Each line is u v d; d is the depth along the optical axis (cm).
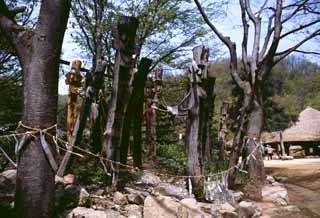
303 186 1227
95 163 783
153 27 1669
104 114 832
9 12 556
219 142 1558
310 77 6034
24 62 533
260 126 1048
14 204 530
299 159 2812
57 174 675
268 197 945
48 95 530
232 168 956
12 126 898
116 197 656
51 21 527
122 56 725
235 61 1133
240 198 877
